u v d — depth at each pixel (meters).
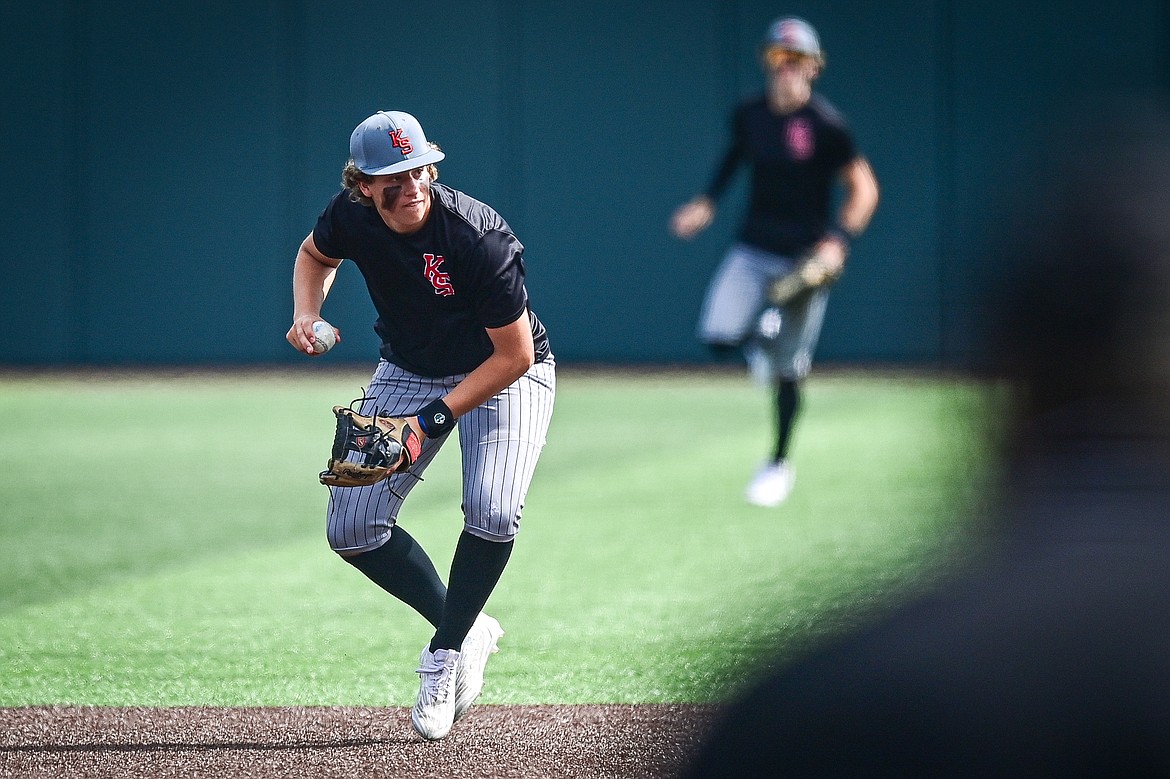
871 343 52.38
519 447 13.30
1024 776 3.08
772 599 19.25
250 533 25.00
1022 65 51.81
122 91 52.88
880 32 52.03
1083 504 3.05
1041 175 3.05
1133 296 2.95
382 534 13.64
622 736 13.53
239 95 52.97
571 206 53.00
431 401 13.48
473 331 13.12
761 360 27.48
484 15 52.59
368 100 52.94
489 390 12.62
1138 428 2.97
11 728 14.10
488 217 12.59
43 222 53.06
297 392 46.88
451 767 12.79
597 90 52.72
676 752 12.91
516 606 19.30
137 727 14.14
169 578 21.44
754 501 27.11
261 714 14.59
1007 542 3.13
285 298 53.56
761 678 3.40
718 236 52.91
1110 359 2.96
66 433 38.03
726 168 27.95
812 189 26.89
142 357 53.59
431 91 52.84
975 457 3.19
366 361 53.72
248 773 12.71
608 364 53.41
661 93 52.69
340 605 19.64
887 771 3.15
